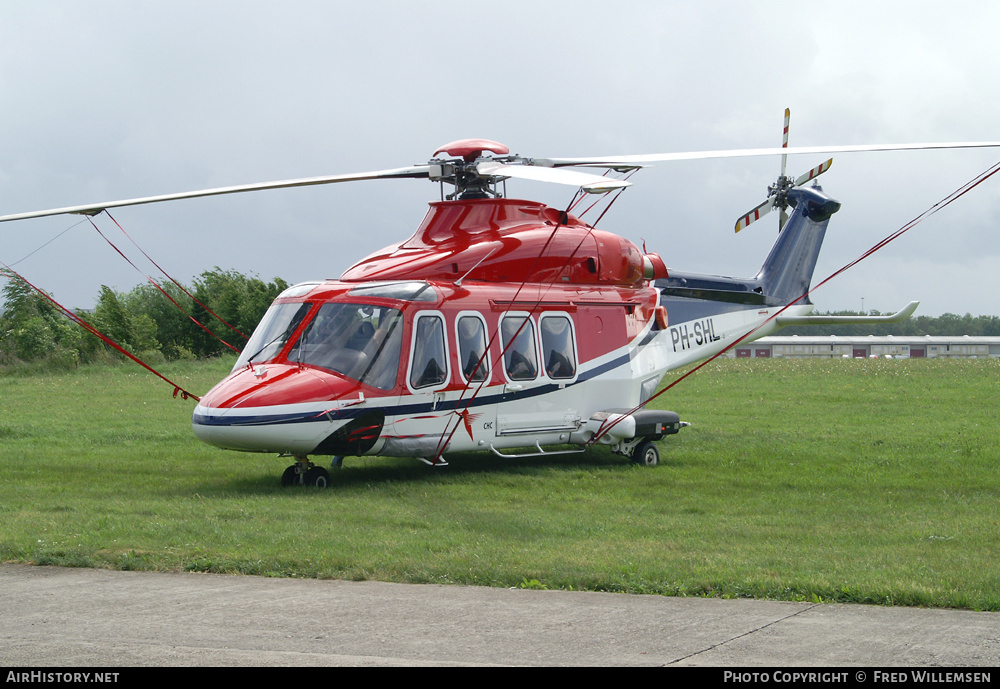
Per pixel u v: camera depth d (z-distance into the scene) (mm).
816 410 22047
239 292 56094
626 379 14492
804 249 18281
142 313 56312
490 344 12867
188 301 56844
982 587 6285
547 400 13492
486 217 13695
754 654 4941
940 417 20609
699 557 7324
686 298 16500
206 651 5016
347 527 8578
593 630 5391
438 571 6746
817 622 5531
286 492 11000
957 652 4941
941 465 13422
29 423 18766
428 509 9820
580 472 12844
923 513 9781
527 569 6742
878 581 6383
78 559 7156
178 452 14867
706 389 28250
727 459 14227
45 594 6223
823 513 9758
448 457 14500
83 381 32375
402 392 11961
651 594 6242
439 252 13133
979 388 28688
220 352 55438
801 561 7191
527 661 4855
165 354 52844
